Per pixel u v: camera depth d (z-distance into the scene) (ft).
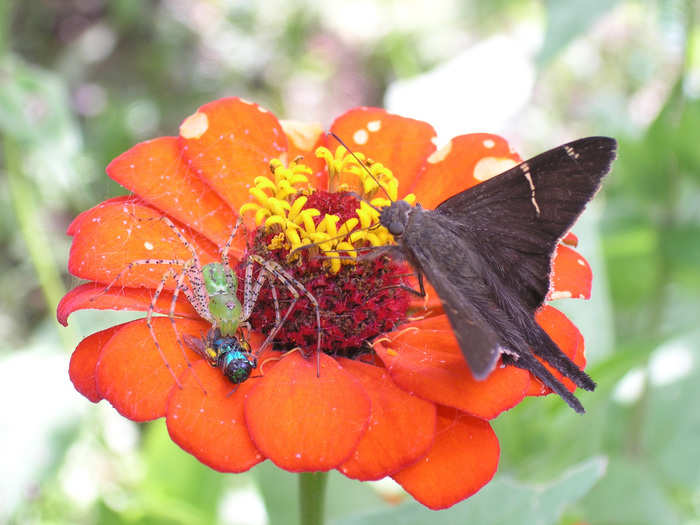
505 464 0.62
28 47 1.44
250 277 0.47
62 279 0.94
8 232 1.01
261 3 1.60
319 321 0.45
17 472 0.62
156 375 0.43
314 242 0.47
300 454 0.41
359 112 0.54
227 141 0.50
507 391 0.43
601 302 0.62
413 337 0.47
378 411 0.43
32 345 0.70
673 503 0.70
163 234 0.48
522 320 0.43
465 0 1.42
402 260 0.46
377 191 0.50
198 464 0.61
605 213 0.75
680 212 0.74
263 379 0.43
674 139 0.69
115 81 1.46
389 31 1.11
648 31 1.16
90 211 0.48
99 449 0.72
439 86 0.86
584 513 0.66
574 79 1.25
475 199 0.46
